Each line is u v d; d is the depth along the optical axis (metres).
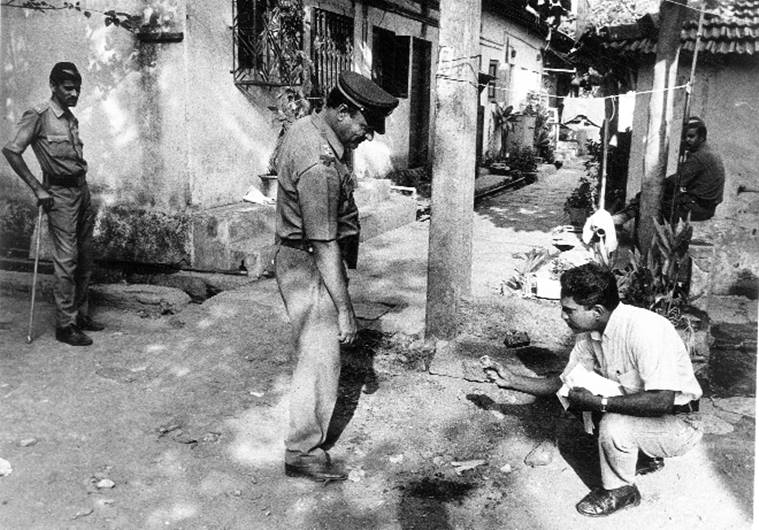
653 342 3.17
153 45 6.53
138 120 6.70
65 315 5.22
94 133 6.86
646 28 7.69
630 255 5.16
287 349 5.17
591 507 3.37
